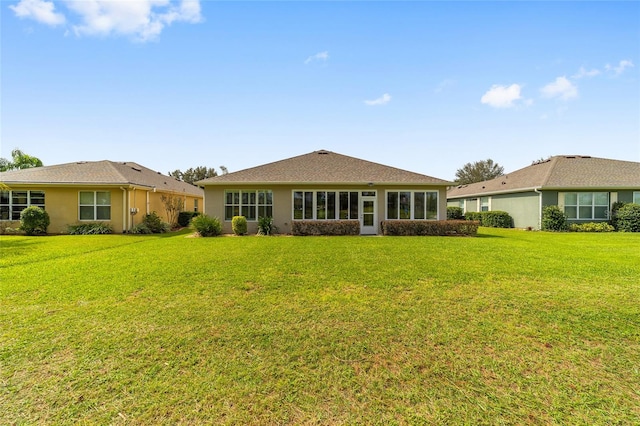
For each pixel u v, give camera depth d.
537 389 2.64
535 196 19.08
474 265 7.43
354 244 11.52
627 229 17.27
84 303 4.69
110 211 16.41
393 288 5.52
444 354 3.21
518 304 4.67
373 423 2.24
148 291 5.32
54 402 2.43
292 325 3.91
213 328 3.81
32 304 4.64
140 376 2.79
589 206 18.42
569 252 9.49
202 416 2.30
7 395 2.51
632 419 2.27
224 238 13.84
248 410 2.36
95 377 2.77
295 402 2.46
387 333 3.69
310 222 15.58
